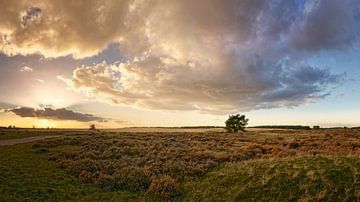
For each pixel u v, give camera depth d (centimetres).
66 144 4903
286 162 2192
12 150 4144
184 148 3725
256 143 4250
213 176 2231
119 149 3800
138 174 2395
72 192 2058
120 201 1902
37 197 1914
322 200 1608
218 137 5703
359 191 1602
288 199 1681
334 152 2959
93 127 12700
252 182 1931
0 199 1812
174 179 2234
